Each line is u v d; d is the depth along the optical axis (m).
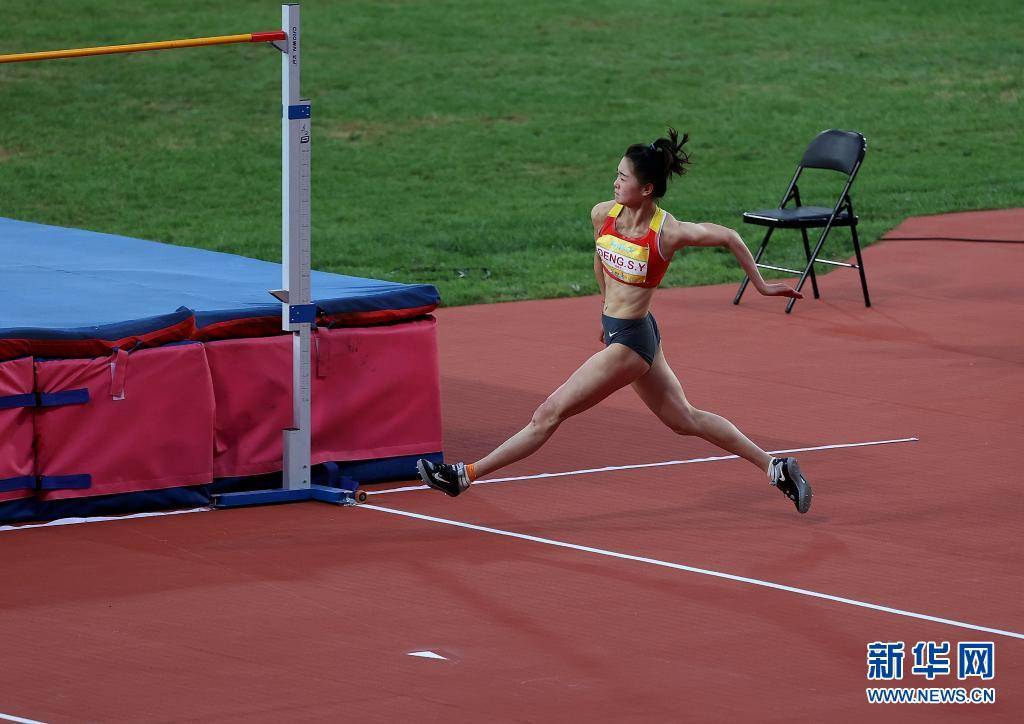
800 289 46.81
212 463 26.58
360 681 19.08
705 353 38.78
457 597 22.12
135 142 74.12
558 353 38.53
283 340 27.16
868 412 33.19
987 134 78.31
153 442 25.88
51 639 20.34
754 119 80.81
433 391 28.45
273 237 57.06
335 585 22.59
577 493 27.34
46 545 24.23
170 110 79.50
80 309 27.45
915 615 21.66
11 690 18.66
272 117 79.25
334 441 27.69
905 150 74.88
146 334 25.80
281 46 25.92
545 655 20.02
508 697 18.64
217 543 24.50
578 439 30.86
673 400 25.62
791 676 19.45
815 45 95.81
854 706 18.59
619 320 24.75
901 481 28.20
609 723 17.94
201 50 89.44
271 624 20.98
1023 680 19.48
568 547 24.41
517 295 46.34
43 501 25.30
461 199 65.19
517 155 73.88
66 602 21.72
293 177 26.23
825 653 20.23
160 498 26.06
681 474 28.53
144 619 21.11
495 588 22.52
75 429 25.36
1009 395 34.78
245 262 34.19
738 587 22.67
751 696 18.81
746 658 20.02
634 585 22.70
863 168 70.69
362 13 99.00
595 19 100.12
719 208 61.50
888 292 46.97
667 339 40.41
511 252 53.94
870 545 24.67
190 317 26.19
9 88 81.25
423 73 87.62
